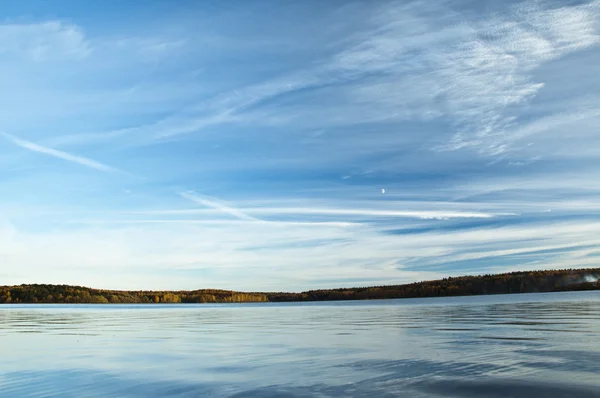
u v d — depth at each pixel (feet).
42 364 62.18
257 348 75.31
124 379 51.26
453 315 157.99
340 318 163.63
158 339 93.97
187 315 229.45
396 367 54.19
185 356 67.51
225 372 54.13
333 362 58.90
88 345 84.28
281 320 161.38
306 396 42.24
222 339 91.61
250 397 42.37
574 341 71.67
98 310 348.38
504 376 47.65
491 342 73.82
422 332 95.55
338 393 42.96
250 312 266.98
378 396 41.57
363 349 70.49
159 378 51.47
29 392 46.16
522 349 64.95
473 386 43.98
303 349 72.38
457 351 65.16
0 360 66.13
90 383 49.62
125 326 138.62
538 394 40.63
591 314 140.46
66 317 213.66
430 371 51.29
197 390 45.47
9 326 143.43
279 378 49.93
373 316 172.76
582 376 46.73
